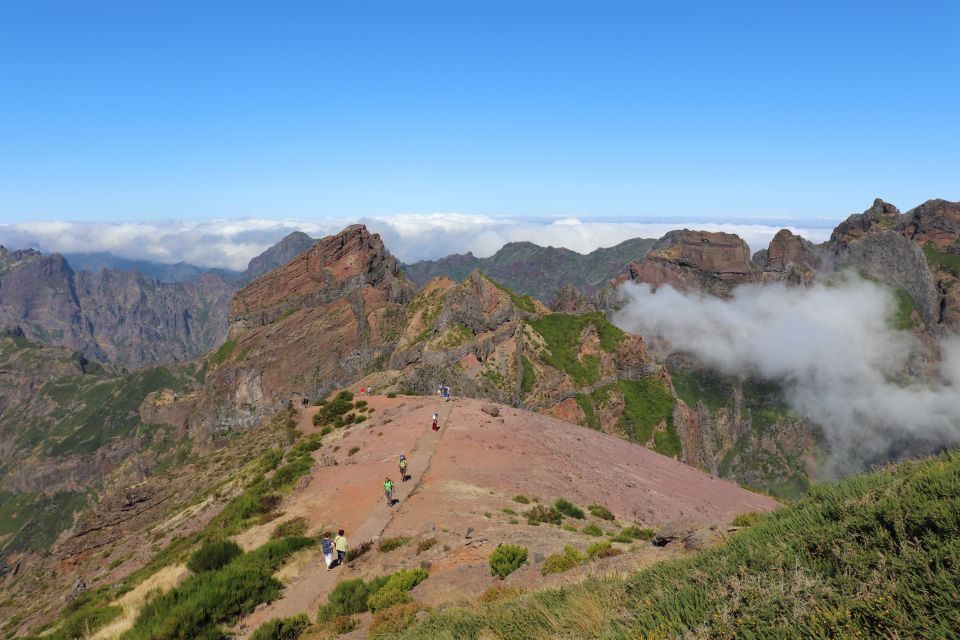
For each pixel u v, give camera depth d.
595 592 9.36
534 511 35.06
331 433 64.56
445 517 31.94
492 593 16.23
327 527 31.84
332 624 18.22
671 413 163.75
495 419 64.31
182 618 20.39
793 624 5.66
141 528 73.94
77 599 34.94
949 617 4.87
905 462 8.80
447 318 158.50
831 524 7.35
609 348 170.25
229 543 29.50
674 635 6.46
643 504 47.25
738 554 7.93
